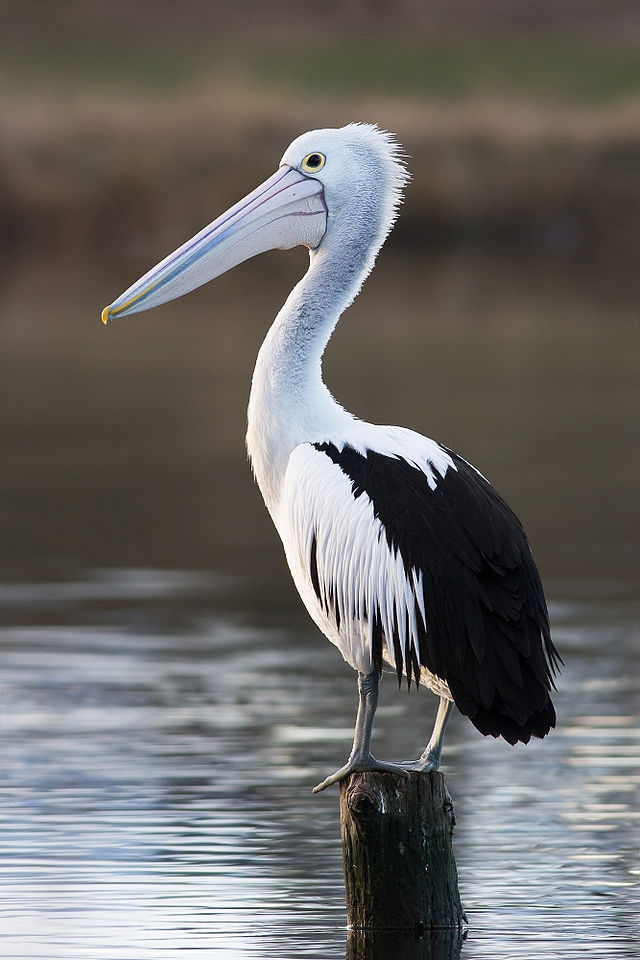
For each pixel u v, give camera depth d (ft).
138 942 27.17
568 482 64.23
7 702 40.40
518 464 66.95
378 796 26.81
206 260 30.25
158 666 43.42
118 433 74.64
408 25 200.95
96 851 31.04
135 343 100.22
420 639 25.72
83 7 204.03
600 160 140.15
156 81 164.96
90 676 42.57
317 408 28.63
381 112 145.89
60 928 27.66
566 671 42.75
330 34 195.21
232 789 34.42
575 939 27.25
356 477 26.99
